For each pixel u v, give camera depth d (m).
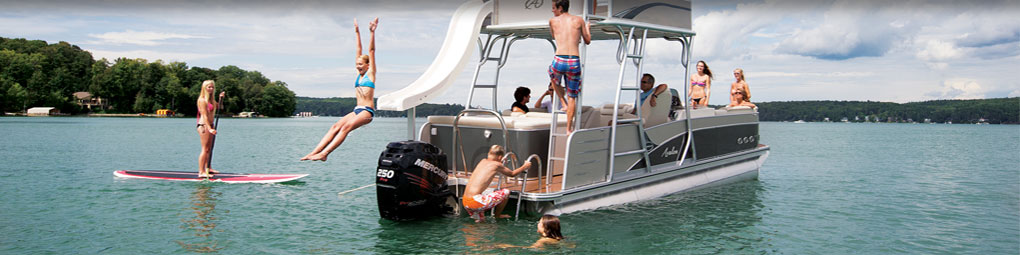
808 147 25.88
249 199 9.27
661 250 6.15
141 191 10.09
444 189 7.29
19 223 7.43
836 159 18.50
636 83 8.59
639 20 7.86
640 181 8.56
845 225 7.51
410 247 6.15
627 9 7.62
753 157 11.83
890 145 28.59
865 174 13.72
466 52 8.39
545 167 8.11
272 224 7.35
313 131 47.84
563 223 7.13
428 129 8.48
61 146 23.34
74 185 10.82
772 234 6.95
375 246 6.22
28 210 8.30
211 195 9.66
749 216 7.95
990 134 51.22
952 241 6.72
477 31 8.49
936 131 63.12
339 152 20.41
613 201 8.11
